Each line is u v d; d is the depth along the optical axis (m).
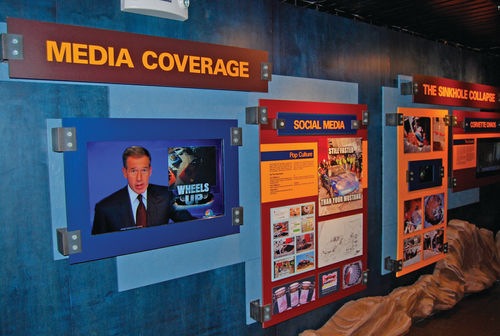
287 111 3.73
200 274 3.34
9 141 2.48
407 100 5.05
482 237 6.21
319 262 4.05
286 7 3.83
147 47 2.88
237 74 3.37
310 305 4.02
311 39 4.04
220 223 3.31
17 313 2.54
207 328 3.39
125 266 2.93
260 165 3.56
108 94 2.79
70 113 2.66
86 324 2.79
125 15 2.86
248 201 3.58
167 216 3.02
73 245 2.62
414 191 5.03
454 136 5.75
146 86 2.95
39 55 2.46
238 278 3.57
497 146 6.65
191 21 3.19
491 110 6.64
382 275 4.81
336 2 4.30
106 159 2.72
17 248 2.53
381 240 4.78
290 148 3.76
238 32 3.47
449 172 5.78
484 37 6.01
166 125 2.98
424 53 5.35
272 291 3.72
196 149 3.14
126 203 2.82
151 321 3.08
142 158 2.87
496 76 6.83
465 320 5.03
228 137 3.32
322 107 4.02
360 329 4.18
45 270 2.62
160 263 3.10
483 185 6.41
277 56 3.76
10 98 2.47
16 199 2.51
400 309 4.64
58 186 2.64
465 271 5.86
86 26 2.70
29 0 2.51
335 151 4.14
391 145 4.82
